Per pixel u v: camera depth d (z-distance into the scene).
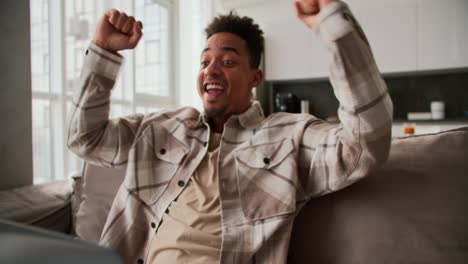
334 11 0.68
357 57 0.68
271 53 3.95
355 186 0.85
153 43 2.69
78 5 1.78
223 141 0.98
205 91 1.06
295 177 0.85
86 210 1.17
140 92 2.53
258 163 0.90
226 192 0.88
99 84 1.00
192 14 3.19
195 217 0.88
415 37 3.35
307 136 0.91
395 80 3.79
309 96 4.20
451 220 0.74
